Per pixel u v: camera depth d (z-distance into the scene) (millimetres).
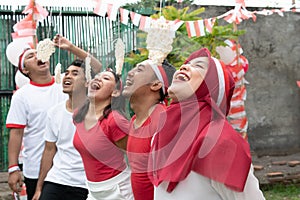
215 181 2330
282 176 7746
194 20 4715
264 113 8930
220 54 5156
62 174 3816
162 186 2500
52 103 4305
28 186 4363
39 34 6648
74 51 3869
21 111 4293
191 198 2389
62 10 6508
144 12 6402
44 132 4254
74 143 3176
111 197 3141
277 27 8922
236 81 5391
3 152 7492
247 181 2373
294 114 9148
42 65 4230
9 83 7383
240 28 8789
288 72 9023
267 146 8938
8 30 7199
